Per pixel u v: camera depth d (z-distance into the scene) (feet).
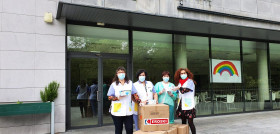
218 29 25.48
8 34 18.04
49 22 19.36
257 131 18.80
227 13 25.21
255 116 26.73
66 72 20.53
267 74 32.14
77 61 21.21
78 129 20.47
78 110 20.90
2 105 16.02
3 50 17.84
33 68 18.63
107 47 22.72
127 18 20.49
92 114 21.45
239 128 20.04
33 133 18.38
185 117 15.51
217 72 28.32
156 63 25.13
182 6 22.18
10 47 18.04
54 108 19.07
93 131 19.62
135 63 23.99
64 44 19.88
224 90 28.50
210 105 27.37
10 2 18.25
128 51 23.75
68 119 20.33
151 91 15.80
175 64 26.22
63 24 19.95
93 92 21.65
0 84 17.57
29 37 18.69
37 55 18.83
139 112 13.29
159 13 21.07
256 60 31.50
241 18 25.64
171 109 16.58
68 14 19.19
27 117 18.29
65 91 19.65
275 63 33.09
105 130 19.97
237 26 23.99
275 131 18.74
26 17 18.69
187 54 26.96
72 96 20.74
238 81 29.63
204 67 27.63
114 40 23.13
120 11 18.28
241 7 26.37
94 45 22.15
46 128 18.83
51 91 18.34
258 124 21.81
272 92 32.30
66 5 16.81
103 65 22.26
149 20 21.30
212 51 28.43
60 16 19.29
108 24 22.76
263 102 31.42
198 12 23.18
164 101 16.25
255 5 27.43
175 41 26.53
